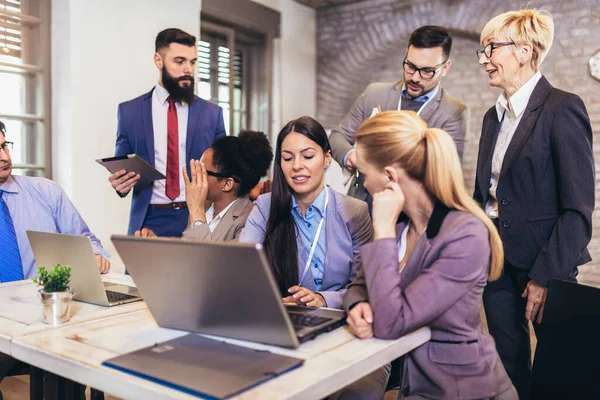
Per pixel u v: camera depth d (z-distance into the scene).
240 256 1.12
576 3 5.37
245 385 1.04
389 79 6.55
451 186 1.42
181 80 3.75
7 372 2.01
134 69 4.59
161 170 3.75
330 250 1.98
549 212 2.05
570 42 5.43
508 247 2.12
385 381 1.78
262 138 2.55
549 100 2.05
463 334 1.44
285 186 1.99
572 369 1.43
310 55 6.80
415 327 1.35
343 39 6.69
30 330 1.46
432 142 1.42
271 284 1.13
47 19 4.21
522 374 2.19
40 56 4.21
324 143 1.97
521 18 2.11
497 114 2.27
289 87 6.46
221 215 2.50
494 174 2.25
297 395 1.04
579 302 1.43
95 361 1.21
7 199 2.43
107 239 4.45
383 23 6.42
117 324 1.51
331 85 6.81
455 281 1.35
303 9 6.61
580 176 1.96
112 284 2.04
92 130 4.30
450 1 5.97
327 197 2.00
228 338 1.34
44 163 4.27
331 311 1.55
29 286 2.07
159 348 1.26
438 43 3.25
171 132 3.78
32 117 4.19
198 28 5.11
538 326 2.01
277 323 1.21
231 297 1.23
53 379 1.63
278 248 1.99
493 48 2.15
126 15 4.48
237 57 6.12
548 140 2.03
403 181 1.46
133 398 1.08
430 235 1.43
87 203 4.29
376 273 1.38
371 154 1.46
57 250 1.75
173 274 1.29
